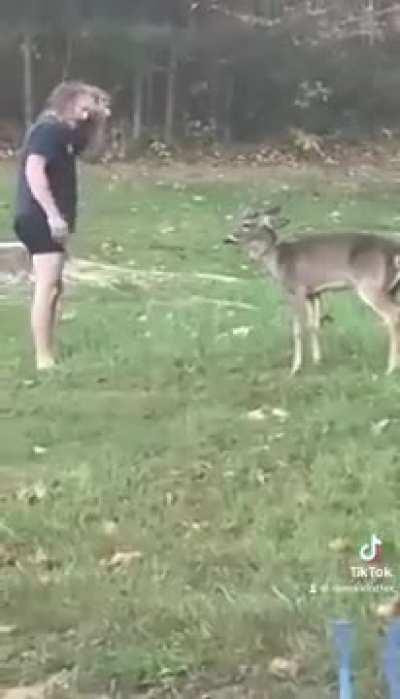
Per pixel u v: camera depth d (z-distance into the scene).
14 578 7.16
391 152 35.16
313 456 9.25
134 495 8.60
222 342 13.48
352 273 11.87
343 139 35.44
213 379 11.89
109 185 29.50
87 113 12.47
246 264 20.73
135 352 13.15
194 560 7.40
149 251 22.02
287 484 8.66
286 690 5.73
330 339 13.03
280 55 35.59
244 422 10.32
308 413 10.50
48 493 8.69
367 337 13.17
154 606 6.67
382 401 10.73
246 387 11.51
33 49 34.50
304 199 29.03
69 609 6.71
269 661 6.02
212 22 36.09
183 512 8.26
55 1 34.88
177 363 12.62
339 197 29.59
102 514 8.27
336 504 8.22
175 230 24.16
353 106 35.75
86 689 5.91
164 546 7.66
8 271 18.30
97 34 34.62
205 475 8.98
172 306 16.81
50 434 10.23
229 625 6.32
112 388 11.76
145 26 35.59
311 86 35.56
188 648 6.14
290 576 7.06
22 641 6.43
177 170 32.47
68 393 11.62
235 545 7.65
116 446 9.77
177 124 34.81
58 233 12.43
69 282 18.77
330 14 36.66
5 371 12.68
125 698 5.81
